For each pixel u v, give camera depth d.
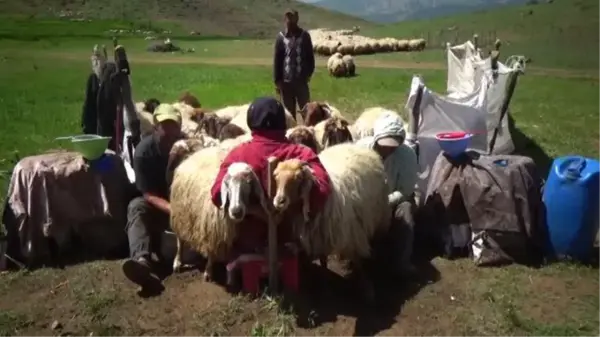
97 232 6.61
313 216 5.34
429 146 7.79
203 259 6.39
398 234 6.19
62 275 6.18
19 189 6.38
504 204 6.25
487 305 5.52
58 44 38.69
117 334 5.23
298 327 5.26
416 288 5.89
